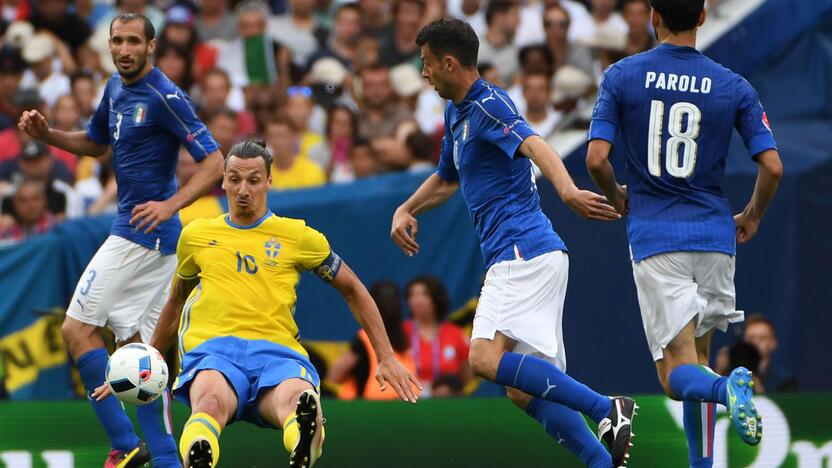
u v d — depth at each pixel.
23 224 38.03
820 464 27.59
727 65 39.31
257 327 22.09
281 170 39.84
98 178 40.72
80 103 43.84
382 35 46.97
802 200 35.91
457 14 48.50
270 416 21.45
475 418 27.31
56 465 26.28
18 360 32.84
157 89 24.55
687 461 27.05
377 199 34.72
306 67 46.50
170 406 25.73
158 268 25.36
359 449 27.05
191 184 24.42
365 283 34.50
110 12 49.75
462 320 34.12
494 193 22.78
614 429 21.41
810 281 35.88
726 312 22.36
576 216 34.09
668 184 21.84
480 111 22.34
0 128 42.38
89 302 24.80
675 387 21.48
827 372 35.72
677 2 21.80
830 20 39.69
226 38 47.31
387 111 42.97
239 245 22.34
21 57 45.44
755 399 27.61
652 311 22.00
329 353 34.25
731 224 22.00
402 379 22.31
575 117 38.94
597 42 45.94
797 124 38.88
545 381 21.94
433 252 34.50
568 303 34.12
